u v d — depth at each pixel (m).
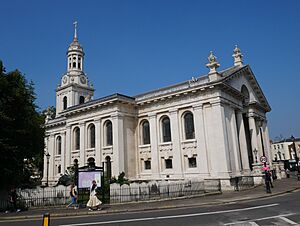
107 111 35.50
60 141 47.59
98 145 35.88
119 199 19.34
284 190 23.41
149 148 34.50
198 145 30.02
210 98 29.89
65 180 28.62
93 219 12.88
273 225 9.82
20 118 21.31
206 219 11.45
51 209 17.31
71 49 56.78
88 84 56.41
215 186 25.23
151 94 36.16
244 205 15.77
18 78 21.78
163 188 21.14
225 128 29.19
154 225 10.42
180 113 32.44
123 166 33.31
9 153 19.88
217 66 31.08
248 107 39.22
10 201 18.67
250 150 38.94
